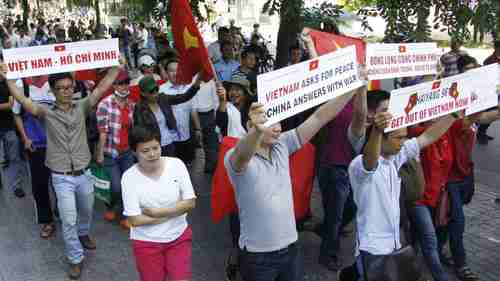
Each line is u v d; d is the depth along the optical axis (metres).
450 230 4.97
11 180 8.08
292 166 4.38
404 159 3.75
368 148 3.45
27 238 6.16
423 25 5.34
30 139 5.94
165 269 3.99
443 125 3.83
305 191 4.48
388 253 3.61
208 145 8.17
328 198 5.18
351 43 4.56
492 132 11.11
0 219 6.68
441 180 4.66
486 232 6.15
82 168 5.18
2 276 5.29
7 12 30.44
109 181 6.17
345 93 3.48
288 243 3.45
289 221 3.46
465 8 5.24
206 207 7.06
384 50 4.17
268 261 3.43
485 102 3.85
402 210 4.26
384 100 4.12
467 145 4.80
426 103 3.62
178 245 3.96
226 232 6.31
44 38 20.41
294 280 3.58
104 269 5.43
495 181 8.09
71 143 5.07
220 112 5.48
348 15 6.30
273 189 3.38
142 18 7.70
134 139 3.72
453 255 5.02
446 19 5.45
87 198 5.37
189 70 5.71
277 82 3.08
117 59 4.95
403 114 3.54
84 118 5.19
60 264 5.55
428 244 4.48
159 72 7.78
